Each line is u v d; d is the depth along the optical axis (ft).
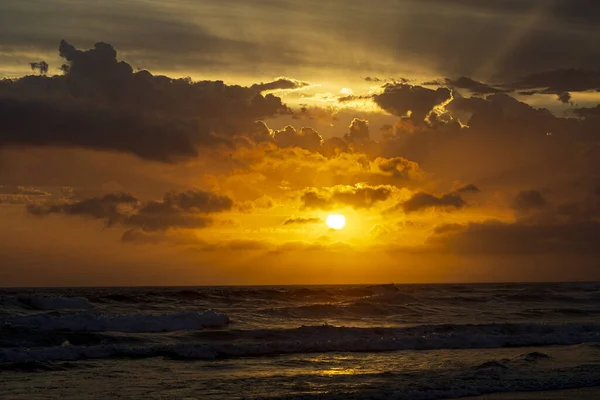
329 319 133.59
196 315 117.29
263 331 103.96
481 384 67.10
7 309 131.85
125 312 137.08
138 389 63.98
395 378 70.33
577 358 86.33
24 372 71.87
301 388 64.69
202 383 67.26
